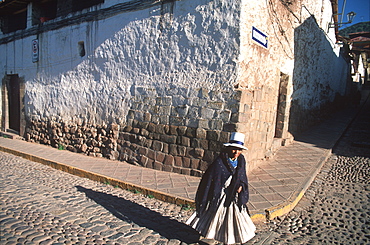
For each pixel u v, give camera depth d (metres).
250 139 6.27
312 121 11.34
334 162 7.52
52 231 3.64
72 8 9.21
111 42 7.87
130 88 7.53
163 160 6.75
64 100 9.23
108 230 3.83
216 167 3.37
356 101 18.61
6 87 11.83
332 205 5.07
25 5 10.72
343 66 17.64
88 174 6.57
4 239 3.29
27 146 9.56
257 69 6.48
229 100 5.85
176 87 6.62
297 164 6.99
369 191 5.67
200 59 6.25
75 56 8.85
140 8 7.19
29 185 5.62
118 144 7.75
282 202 4.88
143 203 5.08
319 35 10.98
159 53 6.91
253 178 5.99
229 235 3.29
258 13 6.25
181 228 4.13
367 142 9.35
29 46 10.45
